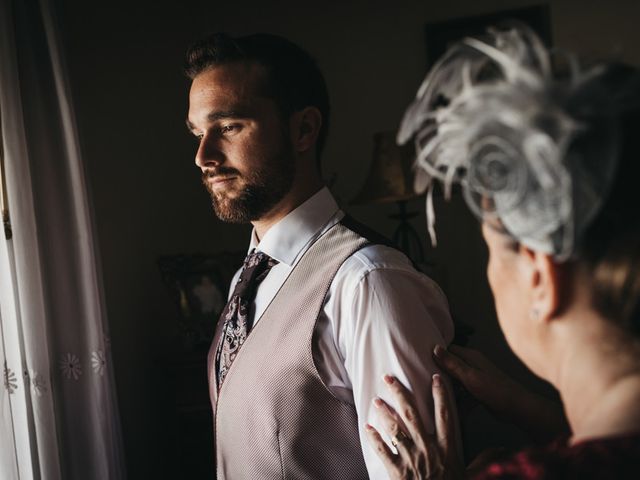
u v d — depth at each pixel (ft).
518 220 1.99
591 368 2.00
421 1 11.01
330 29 11.16
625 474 1.76
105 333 7.37
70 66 8.61
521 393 4.20
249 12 11.12
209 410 8.54
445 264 11.11
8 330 5.90
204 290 9.01
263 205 4.80
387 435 4.08
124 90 9.43
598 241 1.92
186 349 8.88
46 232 6.76
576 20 10.69
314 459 4.43
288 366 4.48
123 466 7.34
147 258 9.59
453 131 2.08
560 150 1.80
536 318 2.12
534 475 1.87
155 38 10.08
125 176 9.31
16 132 6.35
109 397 7.17
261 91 4.70
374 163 9.73
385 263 4.42
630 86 1.89
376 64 11.13
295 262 4.82
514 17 10.75
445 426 3.87
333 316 4.45
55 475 6.12
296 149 4.90
